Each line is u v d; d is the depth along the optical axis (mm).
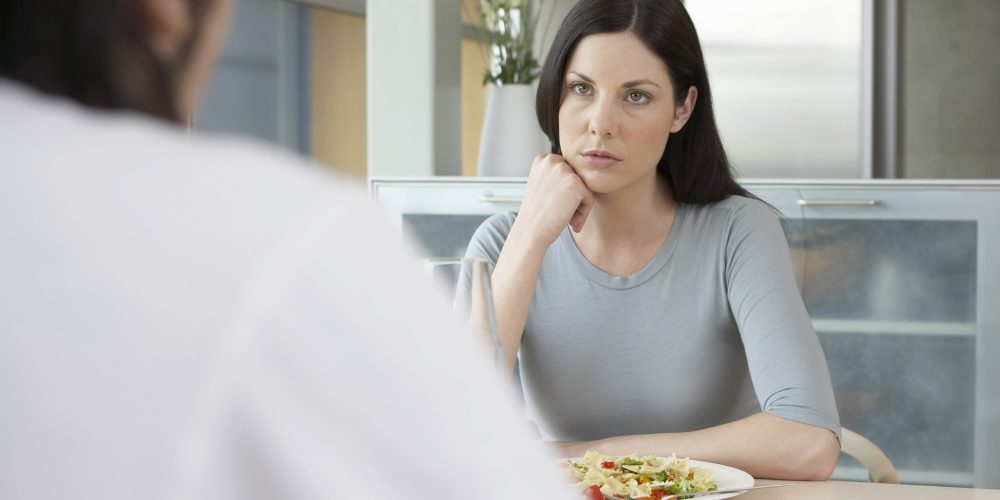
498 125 2846
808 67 2949
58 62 330
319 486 297
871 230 2650
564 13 3320
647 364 1688
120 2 334
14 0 326
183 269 300
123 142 322
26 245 299
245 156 335
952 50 4434
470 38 4773
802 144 2959
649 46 1622
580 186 1656
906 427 2670
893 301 2654
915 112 4480
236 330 295
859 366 2682
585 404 1710
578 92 1665
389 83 2896
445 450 317
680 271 1697
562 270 1733
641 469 1186
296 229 316
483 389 334
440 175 2939
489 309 992
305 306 303
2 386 285
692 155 1728
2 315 291
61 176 309
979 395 2629
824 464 1407
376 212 337
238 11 4125
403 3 2879
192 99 364
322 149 4555
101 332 290
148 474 282
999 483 2629
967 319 2629
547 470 348
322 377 301
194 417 287
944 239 2631
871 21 2898
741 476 1224
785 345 1544
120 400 286
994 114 4422
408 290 328
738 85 2998
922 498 1207
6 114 320
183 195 313
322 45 4551
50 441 282
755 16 2979
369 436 305
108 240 301
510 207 2744
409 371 316
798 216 2670
